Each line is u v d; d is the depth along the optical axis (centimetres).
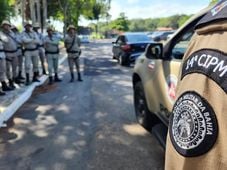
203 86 112
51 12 4422
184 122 116
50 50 1014
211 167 106
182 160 114
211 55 113
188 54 128
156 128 415
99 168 390
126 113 624
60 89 912
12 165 405
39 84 977
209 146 107
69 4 4644
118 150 441
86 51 2552
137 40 1464
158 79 412
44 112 654
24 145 471
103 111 647
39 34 1134
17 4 2944
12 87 862
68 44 1036
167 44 398
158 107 418
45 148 458
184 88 121
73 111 656
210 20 118
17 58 913
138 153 429
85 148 453
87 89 900
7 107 664
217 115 106
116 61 1686
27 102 747
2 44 816
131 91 852
